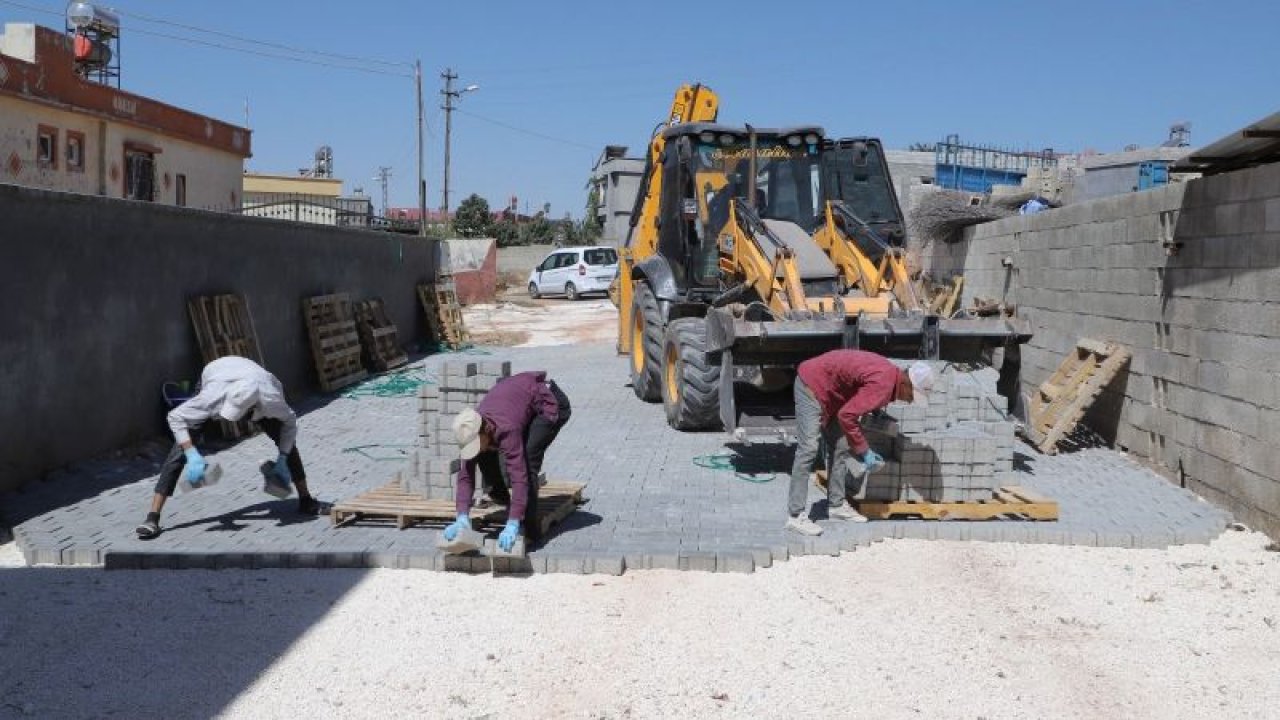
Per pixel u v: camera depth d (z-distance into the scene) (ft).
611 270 111.34
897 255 31.99
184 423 22.76
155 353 32.58
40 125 55.52
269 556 21.44
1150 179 58.59
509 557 21.09
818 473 27.71
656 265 39.63
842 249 33.88
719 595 20.18
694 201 37.27
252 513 24.98
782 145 37.81
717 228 37.09
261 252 40.93
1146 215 30.83
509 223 186.50
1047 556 22.71
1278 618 19.33
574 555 21.35
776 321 29.01
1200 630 18.78
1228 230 26.11
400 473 27.14
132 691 15.98
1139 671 17.13
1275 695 16.31
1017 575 21.49
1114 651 17.89
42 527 23.41
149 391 32.22
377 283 56.54
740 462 30.86
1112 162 66.69
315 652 17.53
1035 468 30.60
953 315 30.35
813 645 17.98
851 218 34.60
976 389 28.94
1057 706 15.92
